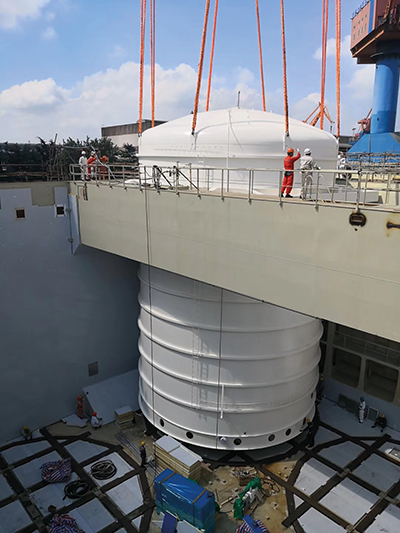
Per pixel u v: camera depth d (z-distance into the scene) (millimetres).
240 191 15602
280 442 18828
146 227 15750
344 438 21141
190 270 14000
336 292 9859
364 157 27109
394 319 8883
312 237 10125
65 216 21234
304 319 17828
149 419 20766
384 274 8875
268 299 11555
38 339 21344
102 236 19047
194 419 18516
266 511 16484
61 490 17672
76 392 23203
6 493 17531
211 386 17750
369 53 50281
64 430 21766
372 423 22531
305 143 17625
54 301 21578
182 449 18047
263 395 17766
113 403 23297
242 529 14867
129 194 16391
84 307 22750
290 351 17688
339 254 9625
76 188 20406
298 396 18531
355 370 25297
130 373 25188
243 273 12133
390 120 45750
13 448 20391
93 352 23547
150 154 20156
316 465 19125
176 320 17859
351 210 9219
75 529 15266
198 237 13375
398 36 43156
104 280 23266
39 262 20766
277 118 19672
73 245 21594
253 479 17062
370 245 9008
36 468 18969
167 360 18797
